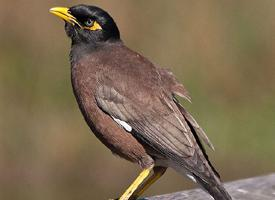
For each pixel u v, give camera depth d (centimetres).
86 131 1658
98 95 1026
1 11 1670
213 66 1719
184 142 997
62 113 1662
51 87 1669
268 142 1700
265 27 1741
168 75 1045
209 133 1703
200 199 992
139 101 1020
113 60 1042
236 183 1026
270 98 1722
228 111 1716
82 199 1641
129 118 1016
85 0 1680
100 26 1062
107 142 1035
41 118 1655
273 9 1736
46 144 1645
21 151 1636
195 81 1714
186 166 983
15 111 1650
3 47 1672
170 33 1712
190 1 1722
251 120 1712
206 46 1719
